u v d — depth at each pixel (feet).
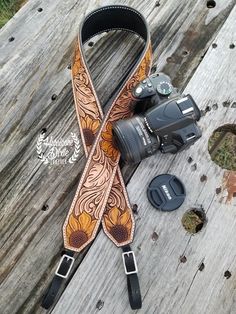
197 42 1.39
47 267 1.17
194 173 1.25
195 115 1.12
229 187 1.24
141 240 1.19
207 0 1.44
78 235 1.18
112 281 1.16
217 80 1.35
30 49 1.38
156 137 1.14
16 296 1.15
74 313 1.14
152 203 1.21
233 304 1.15
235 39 1.40
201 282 1.16
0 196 1.22
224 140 1.52
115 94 1.31
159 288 1.16
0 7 1.77
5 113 1.31
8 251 1.18
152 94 1.17
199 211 1.22
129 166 1.26
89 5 1.44
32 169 1.25
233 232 1.20
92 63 1.37
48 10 1.43
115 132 1.15
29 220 1.21
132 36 1.40
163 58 1.37
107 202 1.21
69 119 1.30
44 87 1.34
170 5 1.44
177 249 1.18
